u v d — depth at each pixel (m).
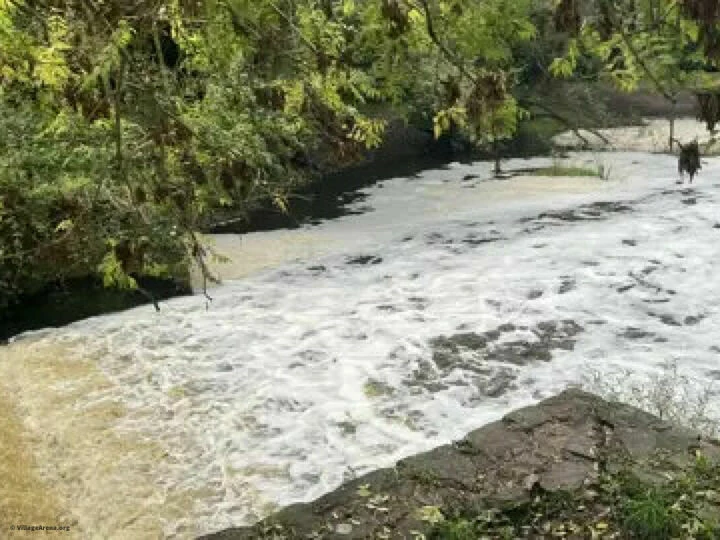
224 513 6.68
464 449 4.86
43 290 10.99
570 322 9.94
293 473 7.20
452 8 3.14
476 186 18.30
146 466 7.39
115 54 2.87
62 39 3.49
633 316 10.02
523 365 8.96
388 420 8.02
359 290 11.49
